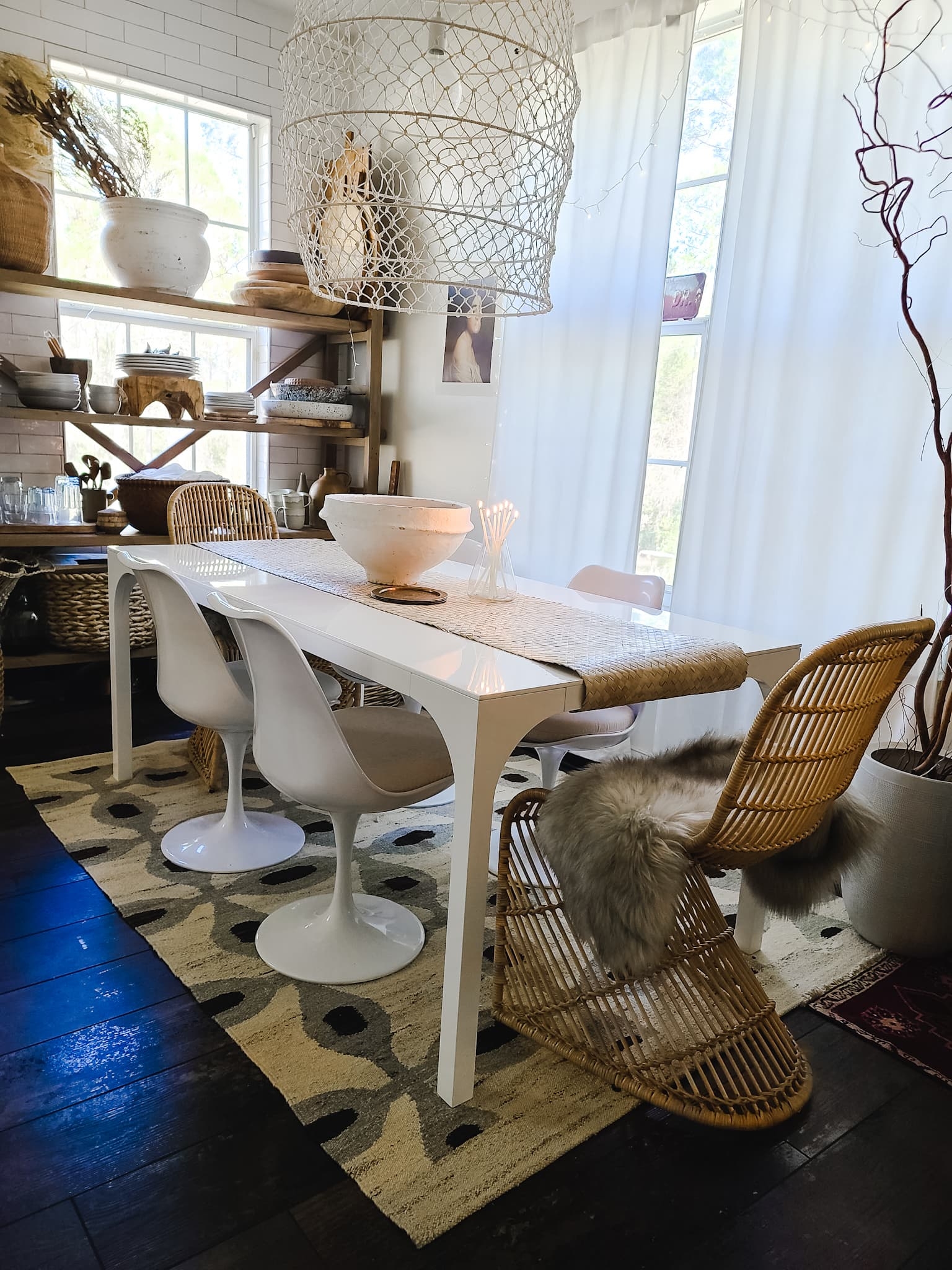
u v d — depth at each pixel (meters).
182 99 3.57
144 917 1.92
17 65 3.03
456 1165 1.32
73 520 3.32
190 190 3.73
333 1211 1.23
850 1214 1.29
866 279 2.26
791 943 2.01
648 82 2.71
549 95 1.62
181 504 2.86
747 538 2.58
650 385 2.79
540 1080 1.52
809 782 1.42
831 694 1.32
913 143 2.14
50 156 3.17
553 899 1.73
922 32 2.10
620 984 1.53
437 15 1.49
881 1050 1.66
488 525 2.07
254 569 2.29
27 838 2.25
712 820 1.34
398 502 2.21
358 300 1.97
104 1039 1.54
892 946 1.98
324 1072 1.50
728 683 1.66
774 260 2.45
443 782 1.67
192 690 1.99
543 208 1.75
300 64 1.67
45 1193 1.23
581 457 3.03
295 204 1.79
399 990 1.74
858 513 2.33
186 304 3.33
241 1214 1.22
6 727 3.04
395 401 3.93
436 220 1.74
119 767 2.61
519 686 1.34
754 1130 1.43
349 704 2.90
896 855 1.91
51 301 3.37
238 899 2.02
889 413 2.26
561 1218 1.25
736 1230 1.25
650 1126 1.44
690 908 1.56
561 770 3.04
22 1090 1.41
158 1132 1.35
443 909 2.04
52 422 3.44
